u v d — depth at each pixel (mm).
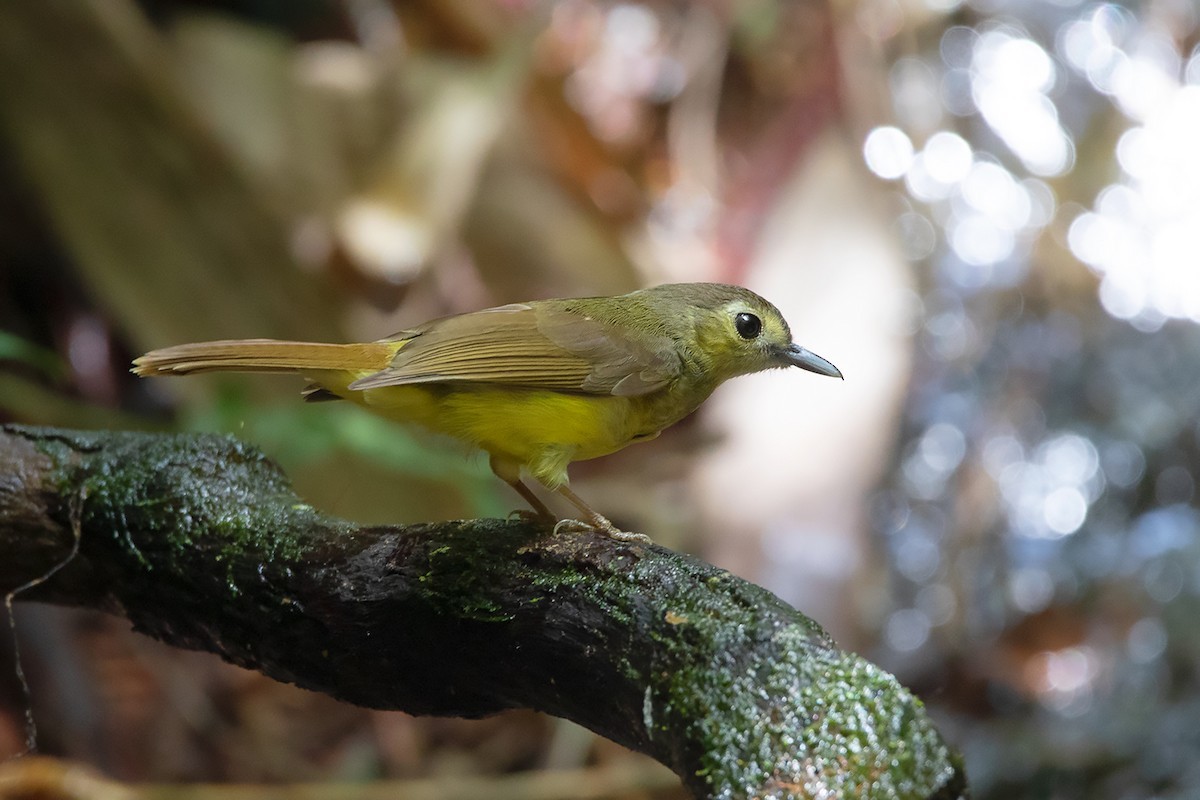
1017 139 16750
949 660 13281
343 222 12570
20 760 9648
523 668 5109
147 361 6062
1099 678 12969
